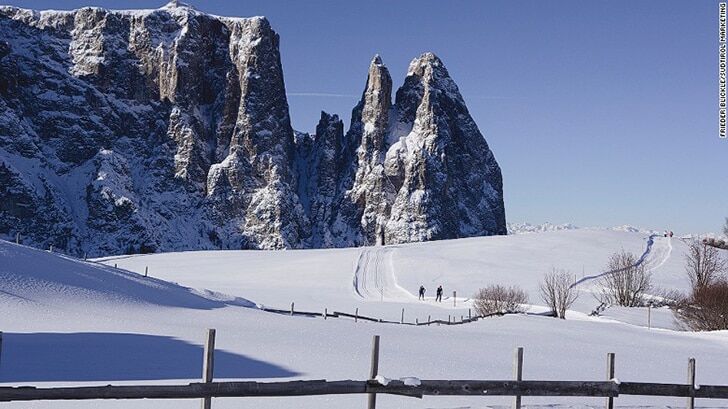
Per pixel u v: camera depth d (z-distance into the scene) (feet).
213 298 202.80
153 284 189.06
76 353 86.28
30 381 65.92
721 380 89.81
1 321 116.98
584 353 112.37
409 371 79.30
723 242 494.18
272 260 482.28
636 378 86.22
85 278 169.99
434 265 422.41
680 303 247.91
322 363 83.46
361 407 58.03
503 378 77.20
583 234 528.22
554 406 60.08
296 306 271.49
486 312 249.34
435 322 199.93
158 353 88.99
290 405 57.77
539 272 397.19
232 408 56.18
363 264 436.76
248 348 96.17
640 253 452.76
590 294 323.57
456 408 57.41
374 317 236.43
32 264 168.45
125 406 55.88
